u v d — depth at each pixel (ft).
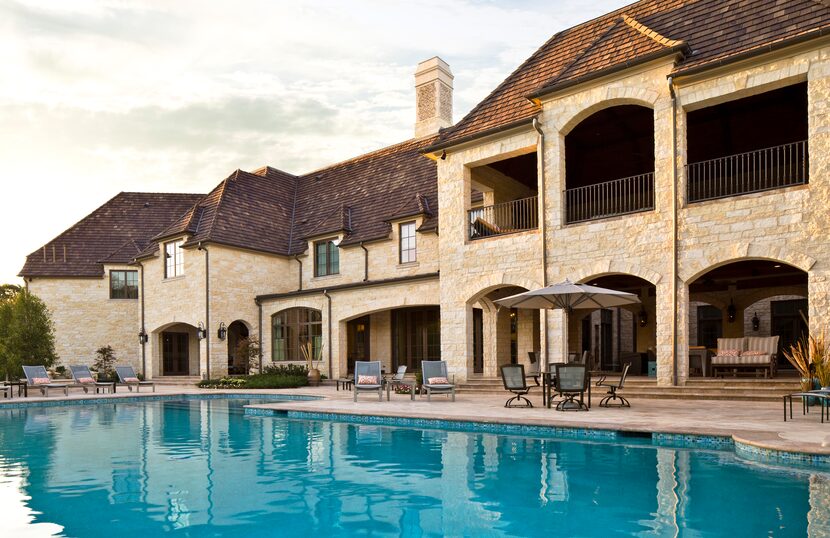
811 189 40.32
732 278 63.87
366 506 19.49
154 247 94.58
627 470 23.65
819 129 40.19
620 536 15.97
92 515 18.76
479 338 75.56
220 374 81.56
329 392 63.67
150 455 29.25
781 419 32.17
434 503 19.71
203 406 55.36
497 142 57.82
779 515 17.29
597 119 57.52
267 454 29.19
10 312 74.18
